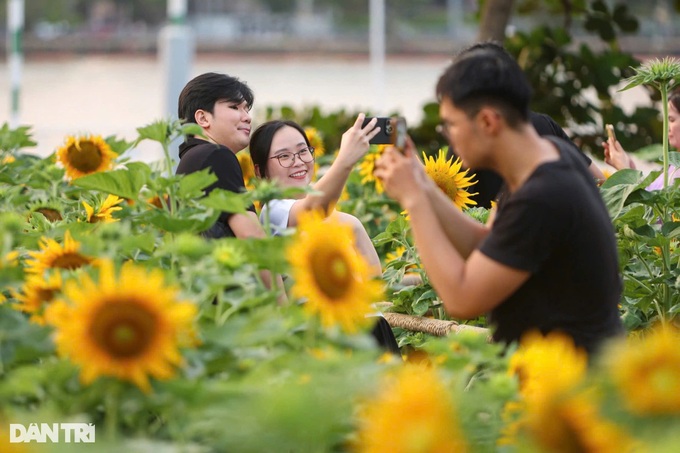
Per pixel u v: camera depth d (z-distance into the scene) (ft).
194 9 336.08
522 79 15.94
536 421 11.90
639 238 23.59
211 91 25.80
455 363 13.57
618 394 12.09
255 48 243.81
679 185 23.72
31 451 11.02
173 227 17.51
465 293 15.89
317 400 11.34
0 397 13.20
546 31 48.11
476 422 12.60
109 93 180.55
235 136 25.88
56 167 27.99
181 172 23.98
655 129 46.24
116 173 18.22
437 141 48.29
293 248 13.82
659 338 12.11
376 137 22.88
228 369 13.88
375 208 34.17
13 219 17.17
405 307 25.35
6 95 176.24
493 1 48.16
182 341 13.03
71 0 326.65
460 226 17.35
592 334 16.25
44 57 244.42
